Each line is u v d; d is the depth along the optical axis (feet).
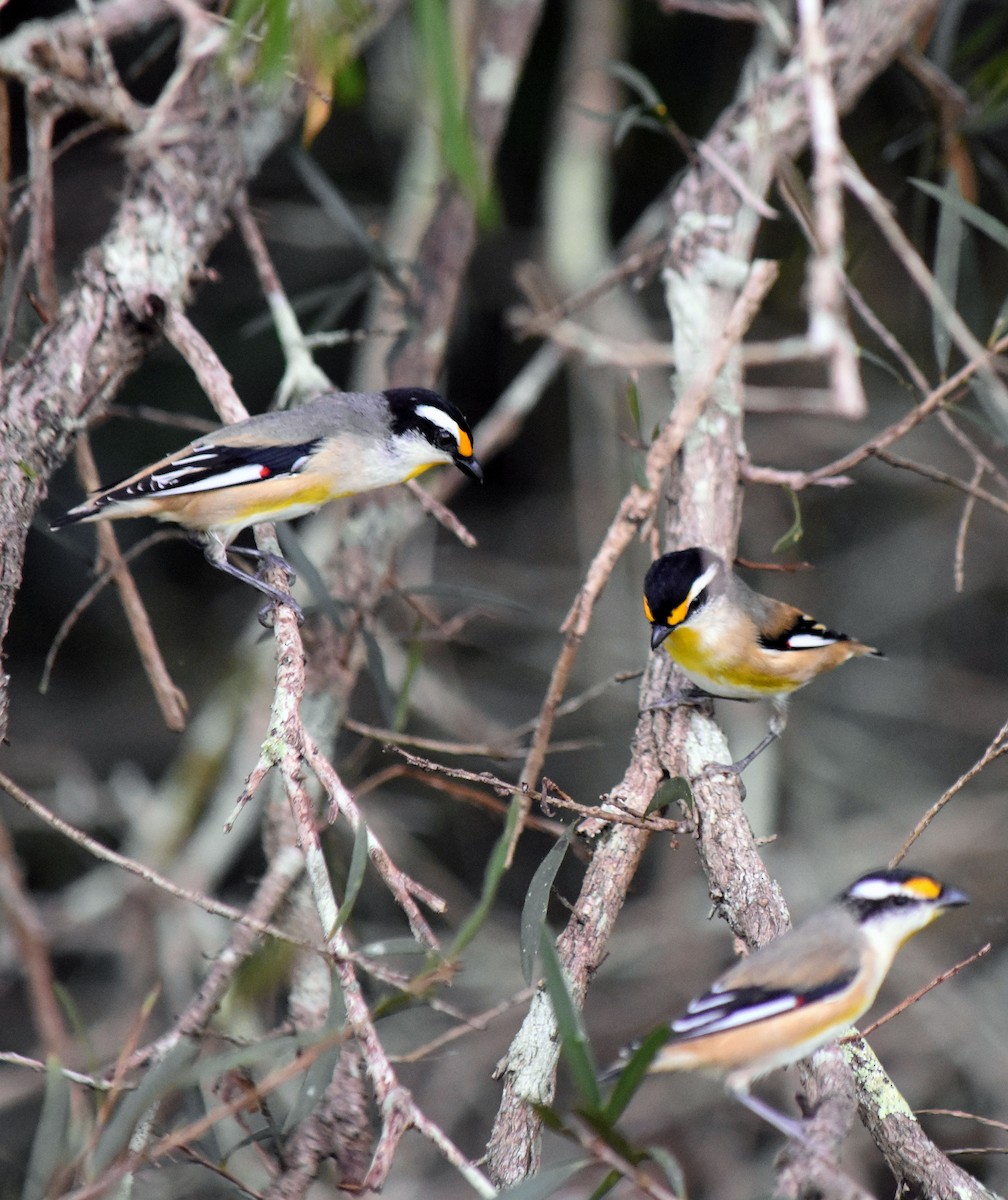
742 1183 37.91
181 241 30.53
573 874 49.24
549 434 56.34
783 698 29.68
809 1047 19.25
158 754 51.01
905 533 53.67
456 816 50.16
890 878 20.43
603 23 45.44
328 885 19.56
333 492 29.53
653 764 24.76
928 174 36.14
